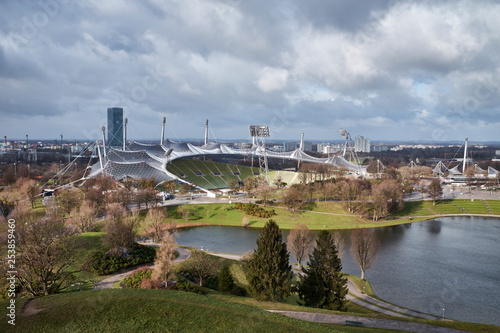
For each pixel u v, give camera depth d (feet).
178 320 123.75
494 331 156.46
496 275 298.56
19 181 607.37
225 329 119.85
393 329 155.02
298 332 121.39
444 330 156.66
